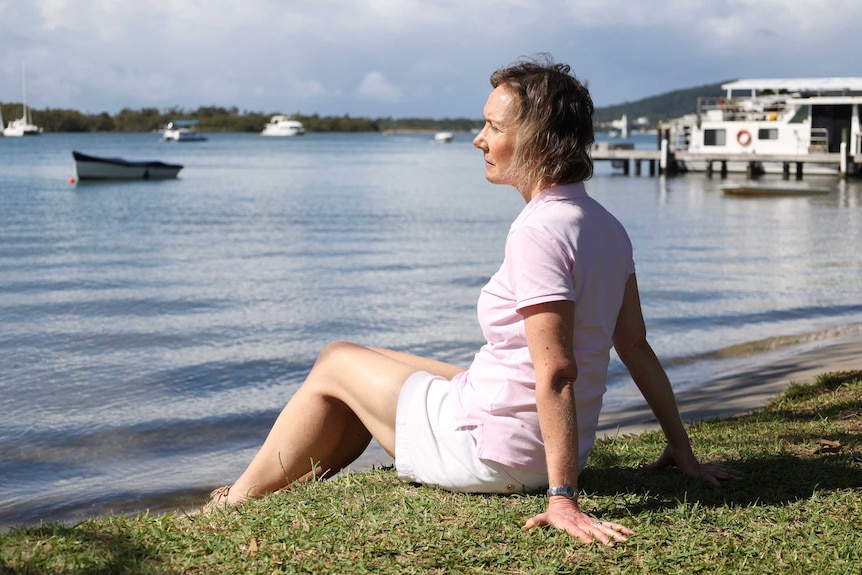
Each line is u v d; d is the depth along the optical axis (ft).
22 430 23.61
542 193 8.69
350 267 59.67
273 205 118.21
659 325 37.50
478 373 9.06
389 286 51.03
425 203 123.65
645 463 12.14
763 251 66.13
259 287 50.93
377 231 85.25
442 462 9.39
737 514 9.59
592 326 8.72
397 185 167.94
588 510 9.59
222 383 29.09
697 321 38.32
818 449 12.78
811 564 8.39
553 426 8.36
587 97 8.73
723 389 25.05
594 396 8.96
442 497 9.68
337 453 10.80
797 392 20.11
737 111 149.69
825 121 142.41
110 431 23.61
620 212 100.63
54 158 266.36
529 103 8.52
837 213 97.55
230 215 102.47
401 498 9.82
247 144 510.99
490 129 8.87
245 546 8.80
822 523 9.33
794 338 33.73
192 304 45.01
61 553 8.51
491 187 162.71
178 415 25.17
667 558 8.38
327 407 10.36
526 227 8.42
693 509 9.57
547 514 8.75
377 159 314.55
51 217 98.02
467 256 65.82
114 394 27.58
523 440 8.89
